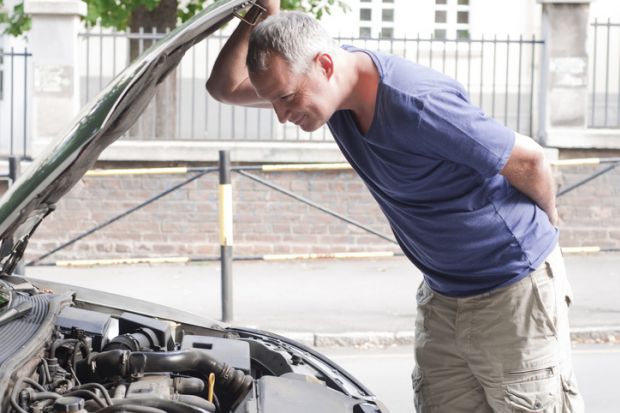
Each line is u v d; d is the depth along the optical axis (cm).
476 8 1494
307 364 405
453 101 332
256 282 1052
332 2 1277
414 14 1494
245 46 400
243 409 312
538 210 363
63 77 1165
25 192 313
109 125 334
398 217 373
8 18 1320
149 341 390
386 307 922
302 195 1191
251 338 434
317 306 927
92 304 433
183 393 344
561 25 1202
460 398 391
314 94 333
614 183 1215
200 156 1173
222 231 857
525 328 363
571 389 372
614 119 1525
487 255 360
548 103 1212
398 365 749
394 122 336
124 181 1177
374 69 340
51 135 1172
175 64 372
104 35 1181
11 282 425
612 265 1131
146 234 1186
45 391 304
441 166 345
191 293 995
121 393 323
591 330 827
